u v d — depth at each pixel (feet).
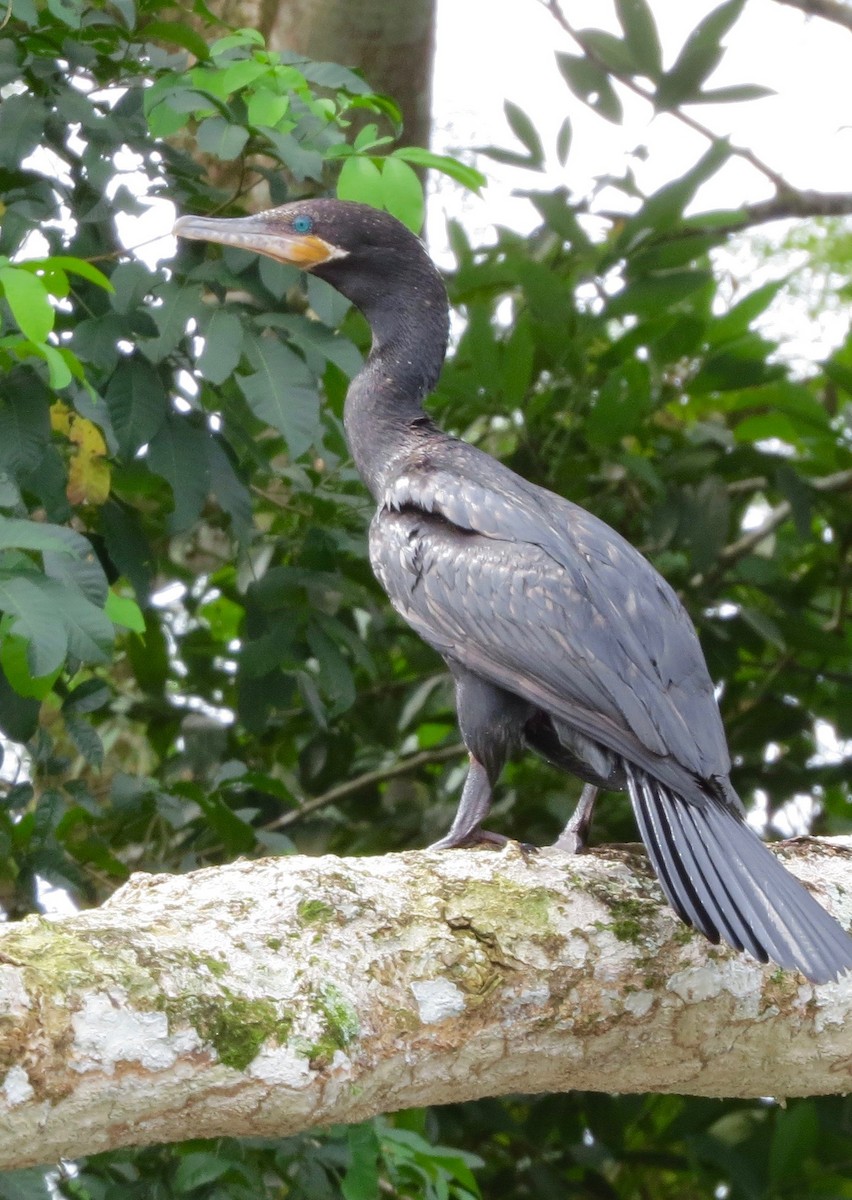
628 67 40.68
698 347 40.32
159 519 36.09
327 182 33.63
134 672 37.52
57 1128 14.62
